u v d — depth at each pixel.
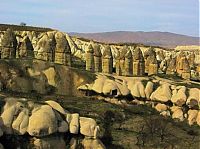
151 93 76.06
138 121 63.22
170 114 71.62
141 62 91.12
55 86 73.00
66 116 44.97
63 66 76.50
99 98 73.44
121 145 51.94
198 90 74.88
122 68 90.38
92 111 62.34
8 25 168.62
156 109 73.31
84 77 76.25
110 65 88.31
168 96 74.12
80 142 44.38
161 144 55.66
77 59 134.88
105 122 58.72
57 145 42.78
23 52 87.06
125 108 69.88
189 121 69.62
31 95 64.75
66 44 83.00
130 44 185.50
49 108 43.19
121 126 60.03
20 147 40.84
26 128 41.44
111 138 52.88
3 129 40.56
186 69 95.06
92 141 44.56
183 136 60.88
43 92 71.00
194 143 57.97
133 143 53.72
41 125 41.22
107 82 74.94
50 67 74.44
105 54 88.12
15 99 43.53
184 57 96.06
